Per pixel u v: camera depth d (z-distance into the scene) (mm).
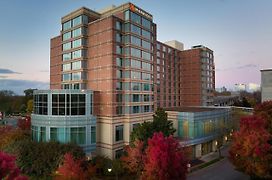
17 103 122125
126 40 47469
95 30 47844
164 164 23328
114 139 44000
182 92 100625
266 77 59188
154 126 35344
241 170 30391
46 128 40062
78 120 40625
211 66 104188
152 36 54656
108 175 35500
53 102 40125
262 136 28578
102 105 45531
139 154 30484
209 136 51719
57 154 33312
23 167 34000
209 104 101750
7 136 43438
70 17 51812
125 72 47375
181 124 49969
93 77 48000
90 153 41750
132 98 47500
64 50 53938
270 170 29250
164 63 91312
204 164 42469
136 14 49438
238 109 73438
